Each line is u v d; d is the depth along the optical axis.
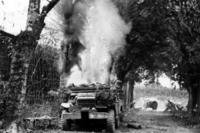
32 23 8.17
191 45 24.66
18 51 8.04
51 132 12.19
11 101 7.96
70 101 14.40
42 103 14.33
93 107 13.98
